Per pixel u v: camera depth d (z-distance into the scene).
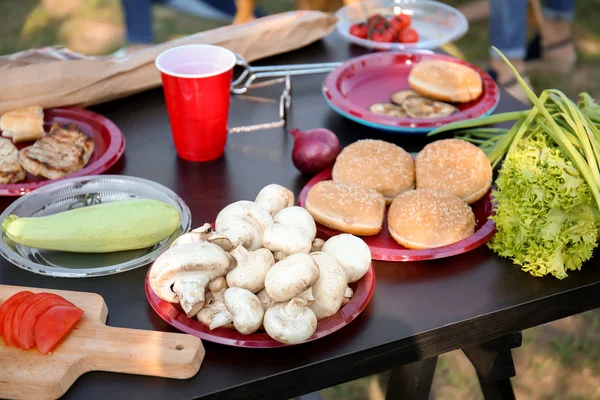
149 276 0.88
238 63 1.50
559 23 3.21
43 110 1.37
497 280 0.97
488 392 1.24
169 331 0.88
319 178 1.16
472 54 3.43
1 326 0.84
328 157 1.19
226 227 0.89
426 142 1.33
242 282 0.84
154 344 0.83
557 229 0.93
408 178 1.14
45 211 1.10
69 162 1.20
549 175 0.95
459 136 1.31
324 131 1.21
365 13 1.90
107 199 1.13
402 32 1.75
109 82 1.40
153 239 1.01
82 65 1.37
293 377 0.84
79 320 0.87
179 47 1.20
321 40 1.75
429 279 0.97
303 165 1.20
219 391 0.80
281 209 0.98
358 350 0.86
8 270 0.99
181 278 0.83
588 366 1.94
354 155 1.15
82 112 1.36
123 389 0.81
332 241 0.91
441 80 1.41
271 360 0.84
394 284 0.96
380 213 1.04
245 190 1.18
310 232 0.93
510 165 0.99
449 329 0.90
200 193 1.17
